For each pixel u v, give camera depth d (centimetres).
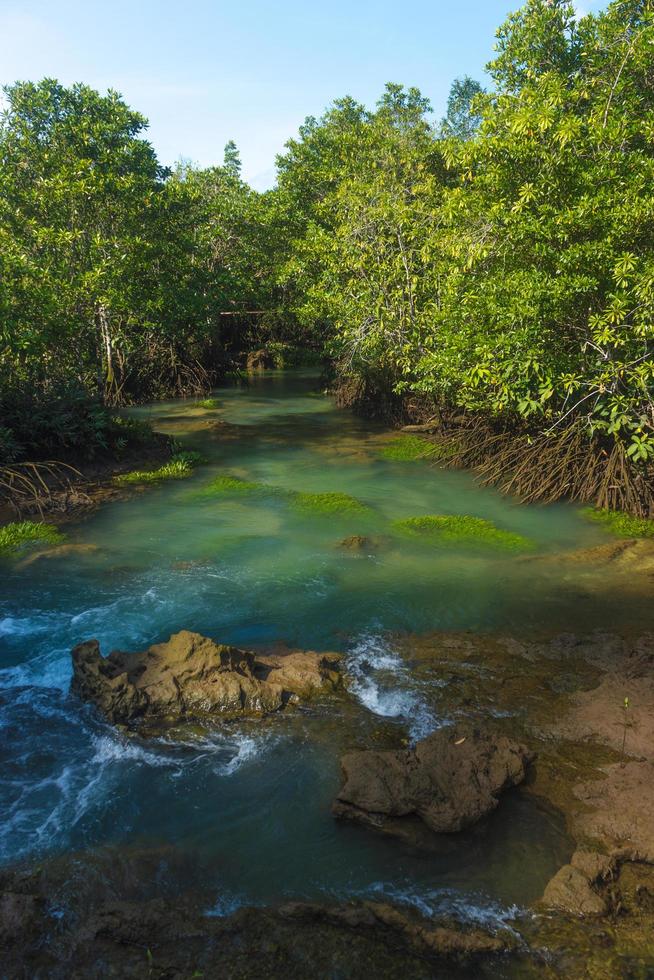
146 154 2261
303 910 407
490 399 1341
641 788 501
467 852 461
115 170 2162
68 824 489
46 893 425
